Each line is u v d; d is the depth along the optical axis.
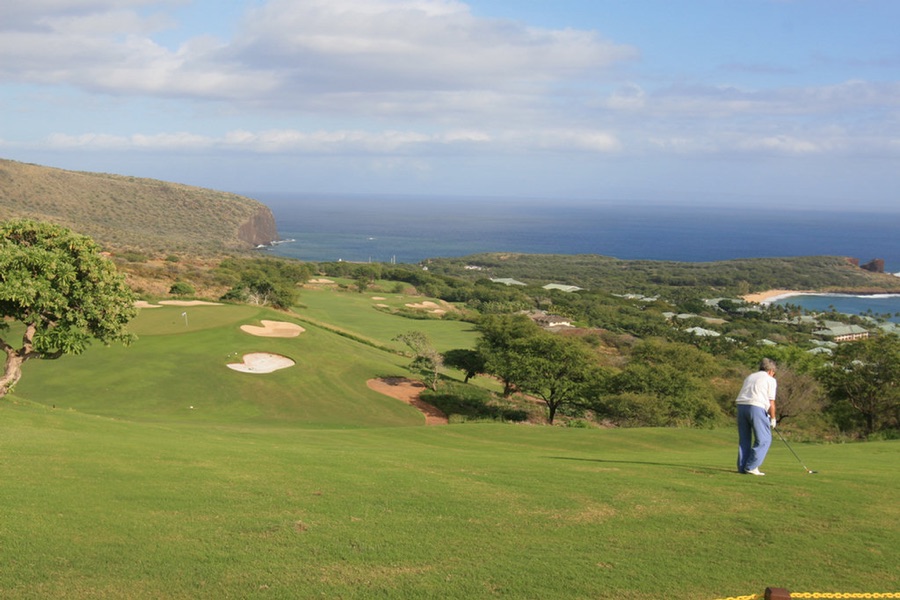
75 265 17.42
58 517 7.25
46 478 8.95
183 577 5.76
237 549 6.48
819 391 36.72
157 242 173.25
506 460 12.86
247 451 12.86
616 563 6.28
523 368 39.94
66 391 32.66
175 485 8.98
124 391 33.47
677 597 5.50
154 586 5.56
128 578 5.71
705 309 156.12
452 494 8.91
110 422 19.14
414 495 8.83
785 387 36.44
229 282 92.44
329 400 37.22
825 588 5.73
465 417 37.44
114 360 37.22
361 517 7.70
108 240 150.62
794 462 13.40
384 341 67.12
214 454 11.99
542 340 41.12
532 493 9.04
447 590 5.58
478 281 159.50
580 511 8.12
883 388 32.94
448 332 77.81
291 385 38.34
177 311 49.94
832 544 6.94
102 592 5.42
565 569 6.10
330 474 10.18
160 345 40.66
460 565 6.18
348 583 5.71
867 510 8.29
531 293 151.62
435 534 7.11
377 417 35.72
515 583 5.76
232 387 36.16
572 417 43.50
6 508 7.43
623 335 102.00
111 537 6.70
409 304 104.12
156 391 34.06
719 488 9.40
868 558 6.53
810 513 8.10
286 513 7.79
